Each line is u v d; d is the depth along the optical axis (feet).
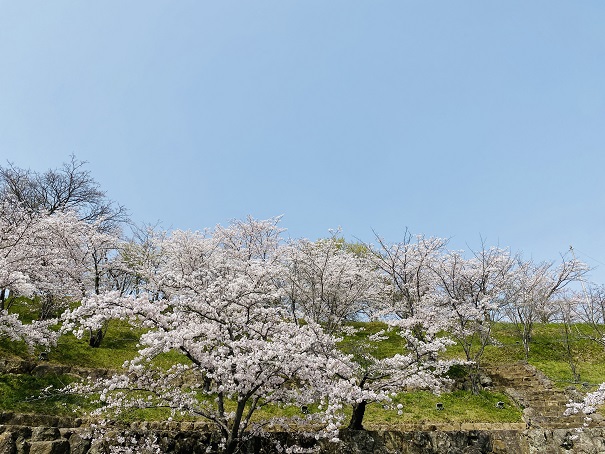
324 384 37.06
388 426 48.57
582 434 45.32
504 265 76.38
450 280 75.05
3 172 91.30
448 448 45.57
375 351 76.48
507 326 90.48
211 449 41.06
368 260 78.79
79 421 41.93
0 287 44.88
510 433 47.11
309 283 72.59
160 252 82.48
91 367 53.57
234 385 34.60
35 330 46.52
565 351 79.71
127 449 37.68
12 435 37.22
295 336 40.68
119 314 34.50
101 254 67.51
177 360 57.62
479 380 62.59
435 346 48.47
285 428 44.01
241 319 40.57
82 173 97.71
